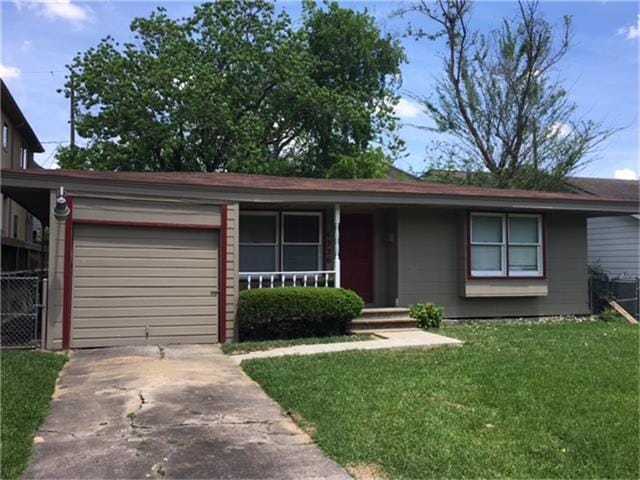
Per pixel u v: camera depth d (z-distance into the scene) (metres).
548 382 6.69
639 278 15.08
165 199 9.66
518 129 25.12
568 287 14.00
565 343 9.59
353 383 6.59
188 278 9.78
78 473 4.15
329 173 26.97
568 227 14.13
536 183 24.52
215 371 7.48
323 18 29.44
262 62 26.48
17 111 22.00
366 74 29.94
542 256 13.36
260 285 11.23
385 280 13.15
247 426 5.25
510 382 6.68
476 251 12.94
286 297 10.16
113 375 7.17
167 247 9.66
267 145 28.58
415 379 6.78
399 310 11.90
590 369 7.42
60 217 8.88
